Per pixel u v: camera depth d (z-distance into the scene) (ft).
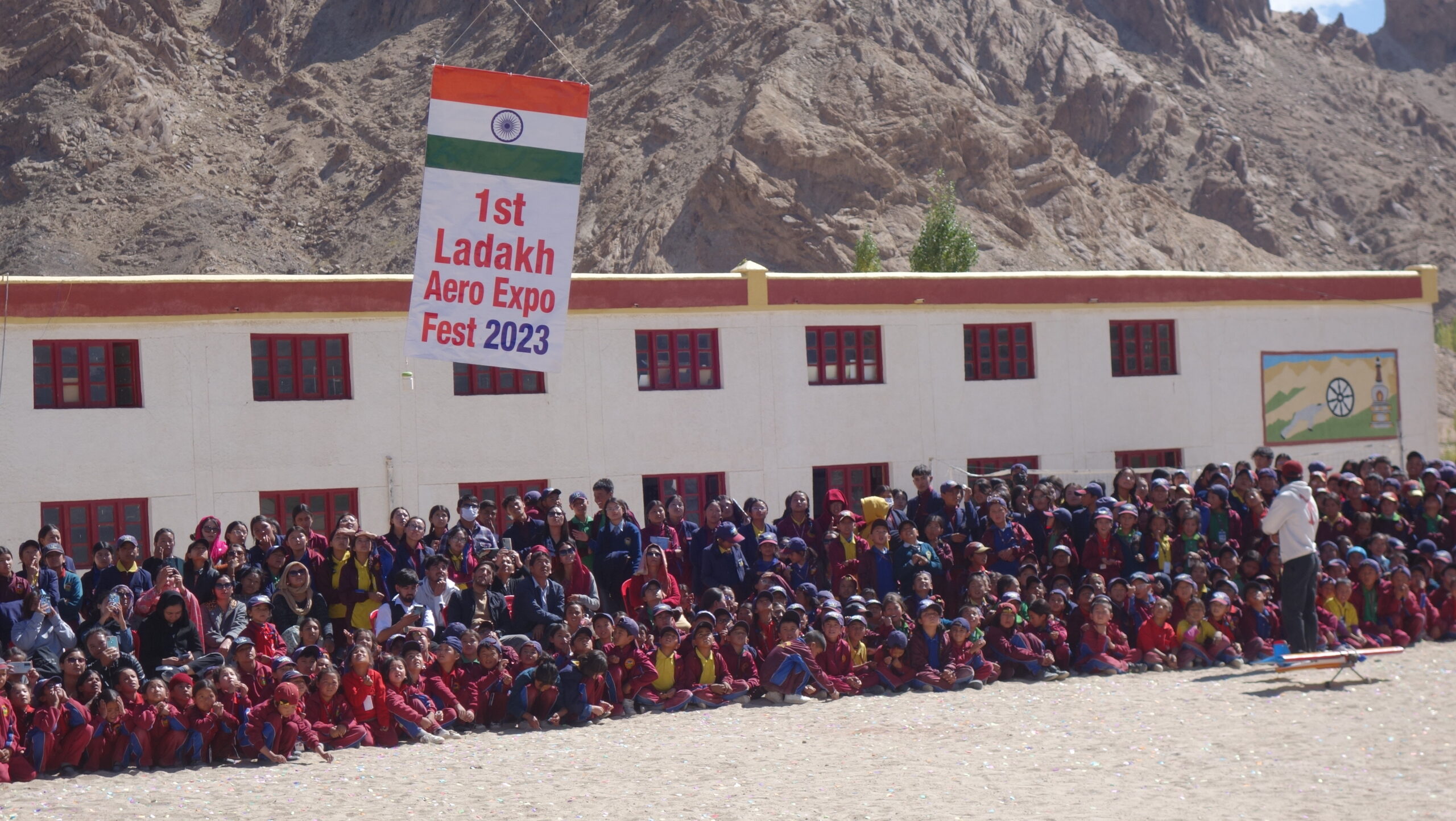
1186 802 30.19
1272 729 37.70
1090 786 31.96
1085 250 269.85
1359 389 85.25
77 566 60.29
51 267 256.73
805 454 73.00
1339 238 357.00
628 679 45.24
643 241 246.27
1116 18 434.71
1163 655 49.80
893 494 56.13
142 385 61.57
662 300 70.33
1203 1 463.42
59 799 33.47
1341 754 34.17
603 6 342.44
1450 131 441.68
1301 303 84.02
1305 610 48.55
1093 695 44.70
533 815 30.71
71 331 60.34
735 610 48.26
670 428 70.64
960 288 76.38
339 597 44.88
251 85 341.41
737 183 241.76
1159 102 372.17
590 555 50.67
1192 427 81.25
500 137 39.60
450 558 46.96
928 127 264.31
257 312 63.26
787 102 265.95
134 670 38.19
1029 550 52.95
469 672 43.16
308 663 40.14
